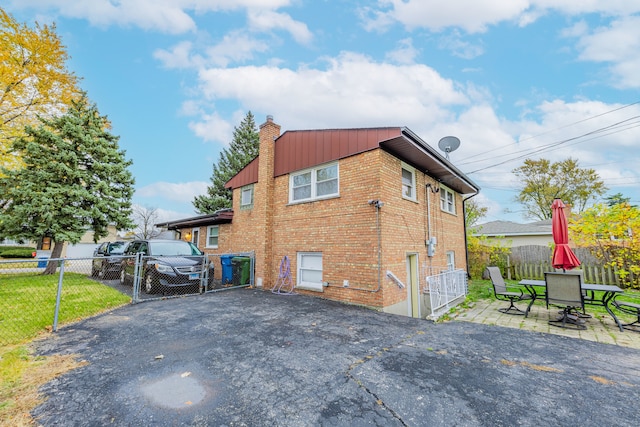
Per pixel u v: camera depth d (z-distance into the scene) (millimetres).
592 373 3559
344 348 4285
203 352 4105
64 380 3273
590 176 24906
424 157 8625
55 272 11383
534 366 3752
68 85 14148
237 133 30250
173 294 8547
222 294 8625
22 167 11836
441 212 11008
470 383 3260
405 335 4961
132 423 2500
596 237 10234
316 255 8680
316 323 5590
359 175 7773
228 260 10609
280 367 3625
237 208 12188
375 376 3398
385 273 7160
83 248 25578
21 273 10812
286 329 5184
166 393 2996
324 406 2770
